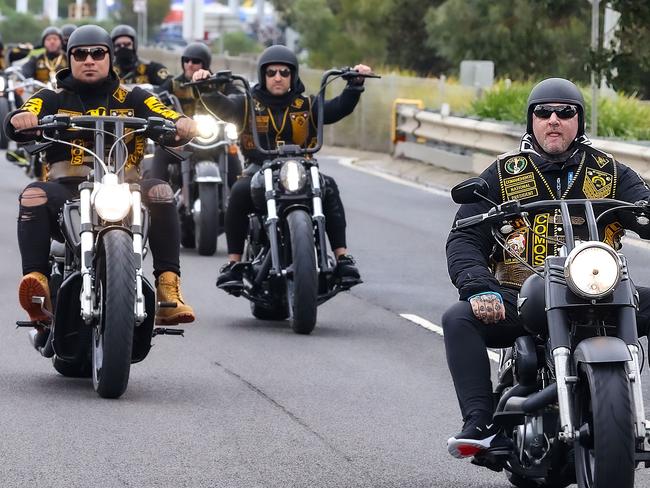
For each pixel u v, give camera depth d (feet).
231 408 52.06
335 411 52.21
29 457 44.39
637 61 125.90
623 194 40.96
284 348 64.69
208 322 71.26
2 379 56.08
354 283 69.62
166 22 540.93
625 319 36.73
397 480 43.11
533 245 40.57
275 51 71.36
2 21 470.80
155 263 55.36
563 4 150.51
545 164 41.22
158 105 55.77
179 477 42.57
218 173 93.45
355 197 128.67
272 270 68.33
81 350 54.19
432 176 143.74
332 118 71.97
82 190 52.11
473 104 153.69
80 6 498.28
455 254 40.55
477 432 38.96
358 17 242.58
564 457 38.34
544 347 39.27
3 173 143.84
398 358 62.95
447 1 199.31
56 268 55.11
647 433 36.24
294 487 41.86
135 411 50.83
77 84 55.31
